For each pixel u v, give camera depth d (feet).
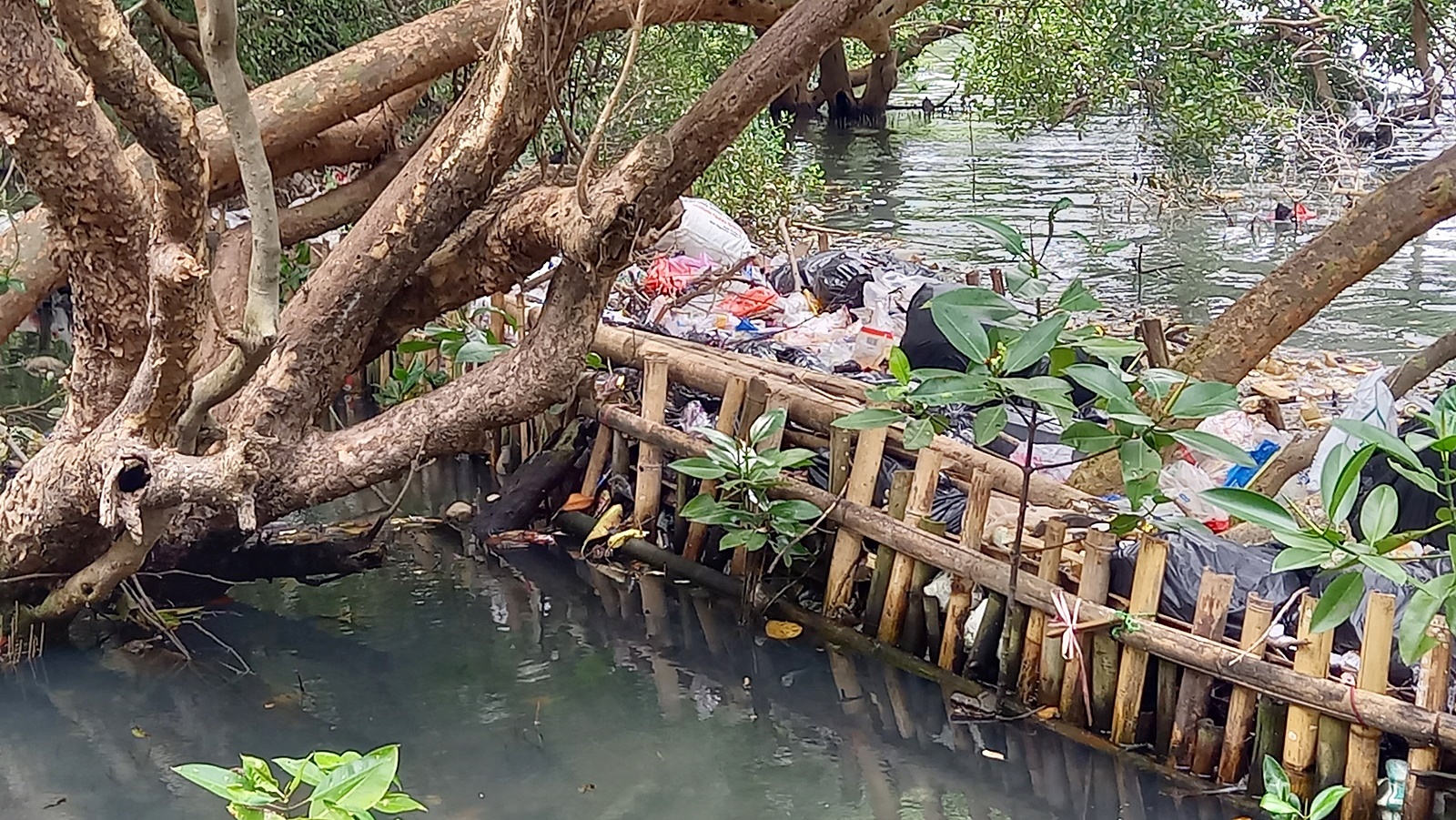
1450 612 10.58
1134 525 13.93
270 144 18.11
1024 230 39.78
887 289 25.59
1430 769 11.74
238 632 16.70
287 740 13.96
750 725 14.55
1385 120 29.35
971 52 35.17
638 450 19.95
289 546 17.53
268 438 14.92
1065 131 61.16
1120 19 24.13
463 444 15.58
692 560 18.53
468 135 14.30
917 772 13.53
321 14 21.74
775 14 19.44
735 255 27.89
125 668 15.56
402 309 16.69
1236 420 19.27
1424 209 15.67
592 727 14.38
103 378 14.34
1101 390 13.28
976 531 15.14
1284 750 12.60
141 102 11.05
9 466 17.49
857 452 16.49
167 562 16.42
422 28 18.65
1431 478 11.05
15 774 13.16
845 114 69.10
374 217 14.89
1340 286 16.38
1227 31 23.91
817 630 16.76
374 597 17.88
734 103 13.43
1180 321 29.53
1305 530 11.13
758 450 17.48
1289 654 12.95
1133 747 13.79
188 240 12.38
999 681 14.97
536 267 15.65
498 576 18.63
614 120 24.95
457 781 13.17
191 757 13.55
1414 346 27.37
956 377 13.83
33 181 12.53
